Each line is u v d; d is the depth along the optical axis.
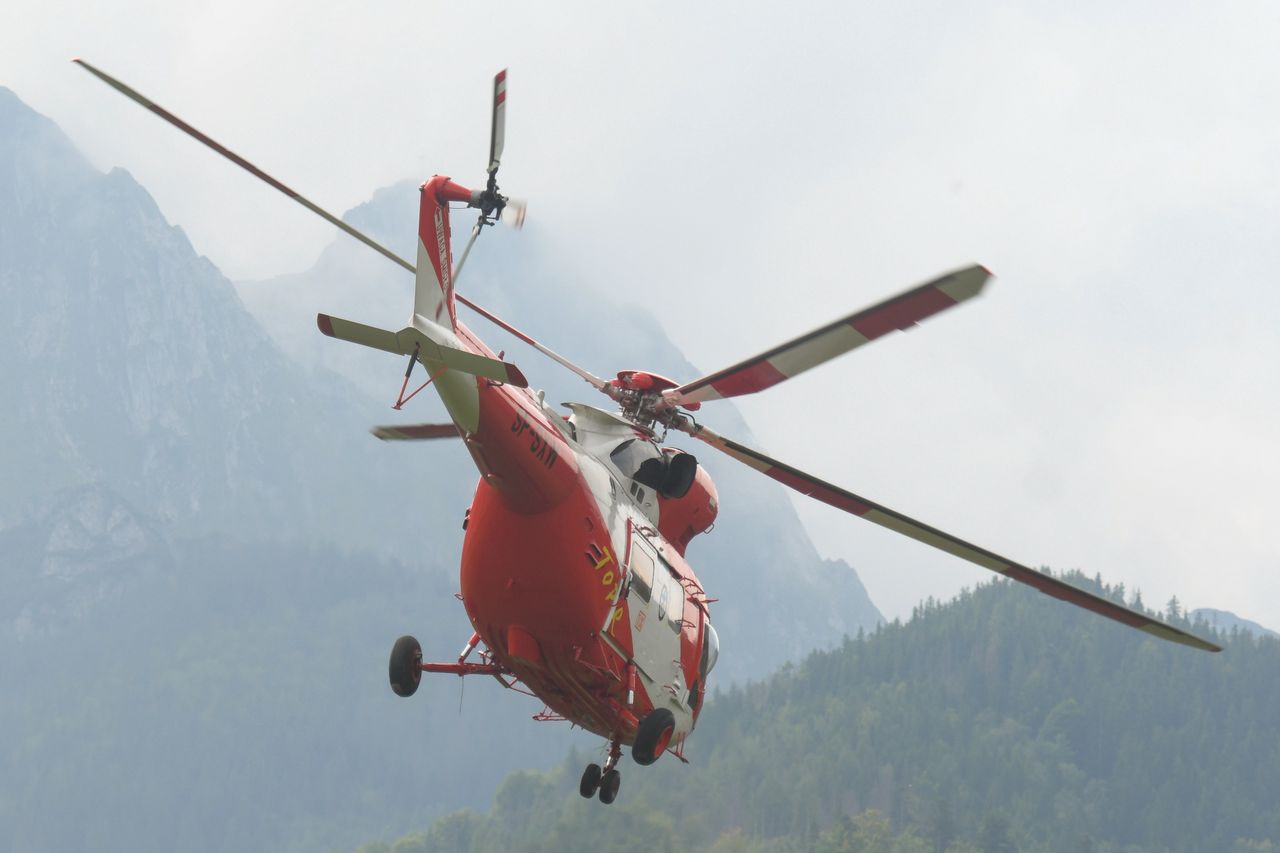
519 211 35.09
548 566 38.22
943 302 33.03
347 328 31.88
